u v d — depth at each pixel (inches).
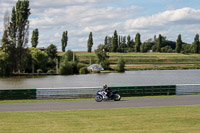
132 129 620.4
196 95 1480.1
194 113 821.9
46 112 905.5
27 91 1425.9
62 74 5196.9
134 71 6092.5
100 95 1252.5
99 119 743.7
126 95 1487.5
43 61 5329.7
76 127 649.6
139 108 979.3
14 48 4431.6
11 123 707.4
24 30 4456.2
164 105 1082.7
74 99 1381.6
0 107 1064.8
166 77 4379.9
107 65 6067.9
